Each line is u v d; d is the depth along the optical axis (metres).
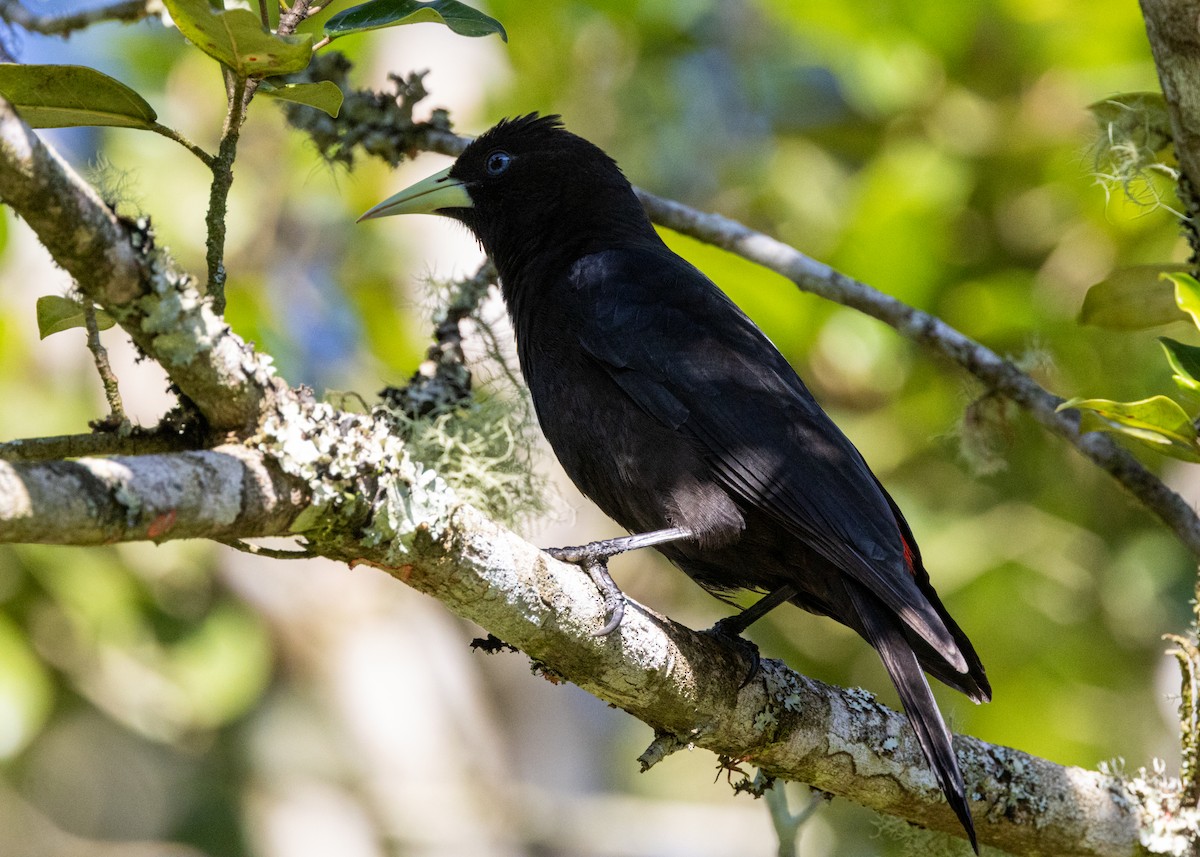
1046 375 12.20
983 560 12.30
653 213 9.31
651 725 6.75
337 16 6.26
